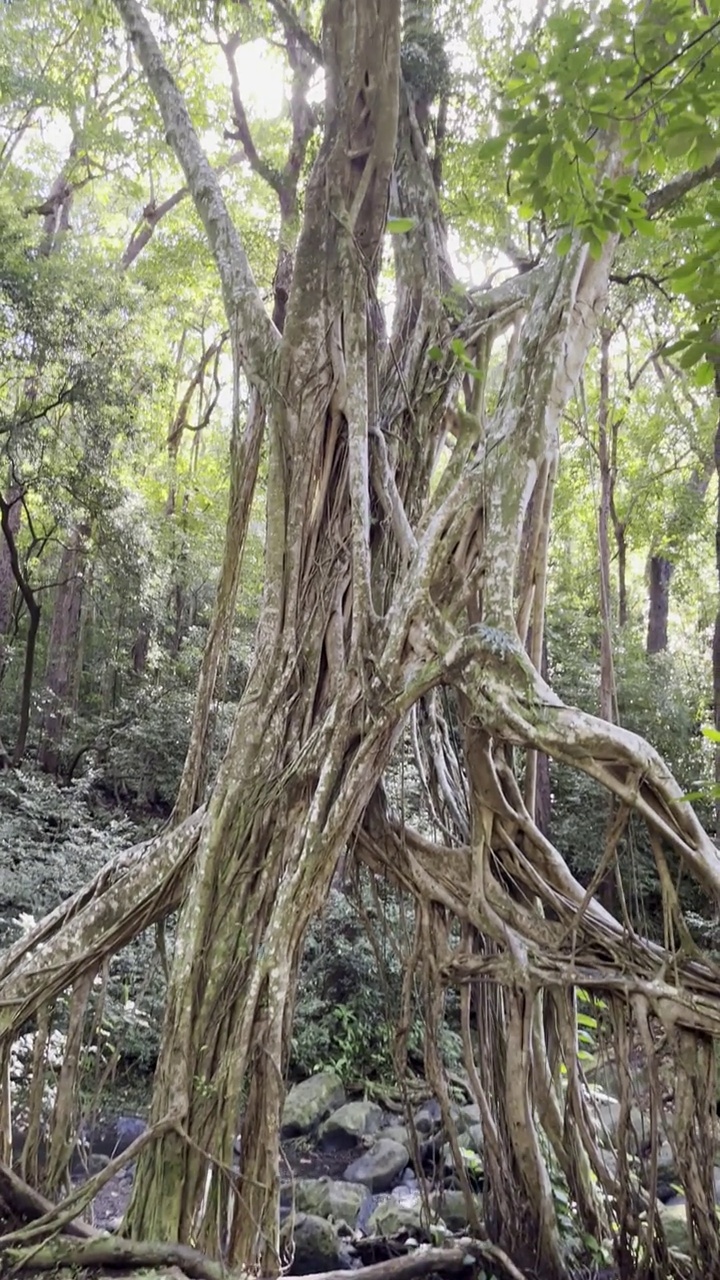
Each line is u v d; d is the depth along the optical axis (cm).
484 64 700
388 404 589
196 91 1213
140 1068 789
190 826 504
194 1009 448
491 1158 501
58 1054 626
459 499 504
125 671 1847
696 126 311
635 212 342
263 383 548
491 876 494
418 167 637
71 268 1214
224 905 468
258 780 490
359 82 543
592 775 432
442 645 471
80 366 1206
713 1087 414
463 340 597
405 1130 746
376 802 525
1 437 1231
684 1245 511
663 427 1372
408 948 552
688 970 427
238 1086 427
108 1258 392
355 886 546
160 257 1393
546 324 508
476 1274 470
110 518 1399
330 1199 597
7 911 899
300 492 529
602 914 467
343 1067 843
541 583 538
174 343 2183
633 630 1827
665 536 1546
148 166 1380
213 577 1927
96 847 1066
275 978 441
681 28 331
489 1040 529
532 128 337
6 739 1712
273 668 516
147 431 1463
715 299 314
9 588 1755
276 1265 420
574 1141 488
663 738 1434
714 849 426
